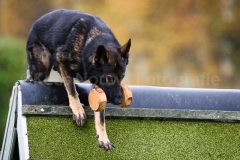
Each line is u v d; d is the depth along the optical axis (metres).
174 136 8.86
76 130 8.43
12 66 18.88
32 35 9.61
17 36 27.83
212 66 25.61
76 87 9.14
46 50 9.50
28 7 28.14
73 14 9.19
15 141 8.78
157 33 25.03
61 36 8.98
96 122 8.34
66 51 8.85
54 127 8.34
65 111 8.42
